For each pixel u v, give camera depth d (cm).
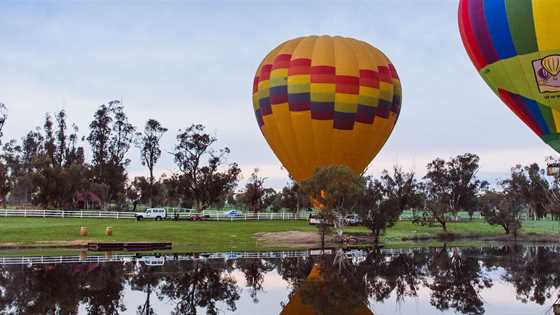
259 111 5141
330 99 4738
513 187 8869
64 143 8788
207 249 4006
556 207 7825
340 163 4897
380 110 4912
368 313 1856
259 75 5150
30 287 2248
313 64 4809
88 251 3731
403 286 2448
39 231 4344
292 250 4050
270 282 2498
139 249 3925
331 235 5038
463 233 6362
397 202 5056
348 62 4841
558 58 2823
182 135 7938
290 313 1823
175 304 1970
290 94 4800
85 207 7656
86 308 1872
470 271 3005
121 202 8788
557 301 2139
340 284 2475
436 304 2039
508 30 2908
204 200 8000
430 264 3303
